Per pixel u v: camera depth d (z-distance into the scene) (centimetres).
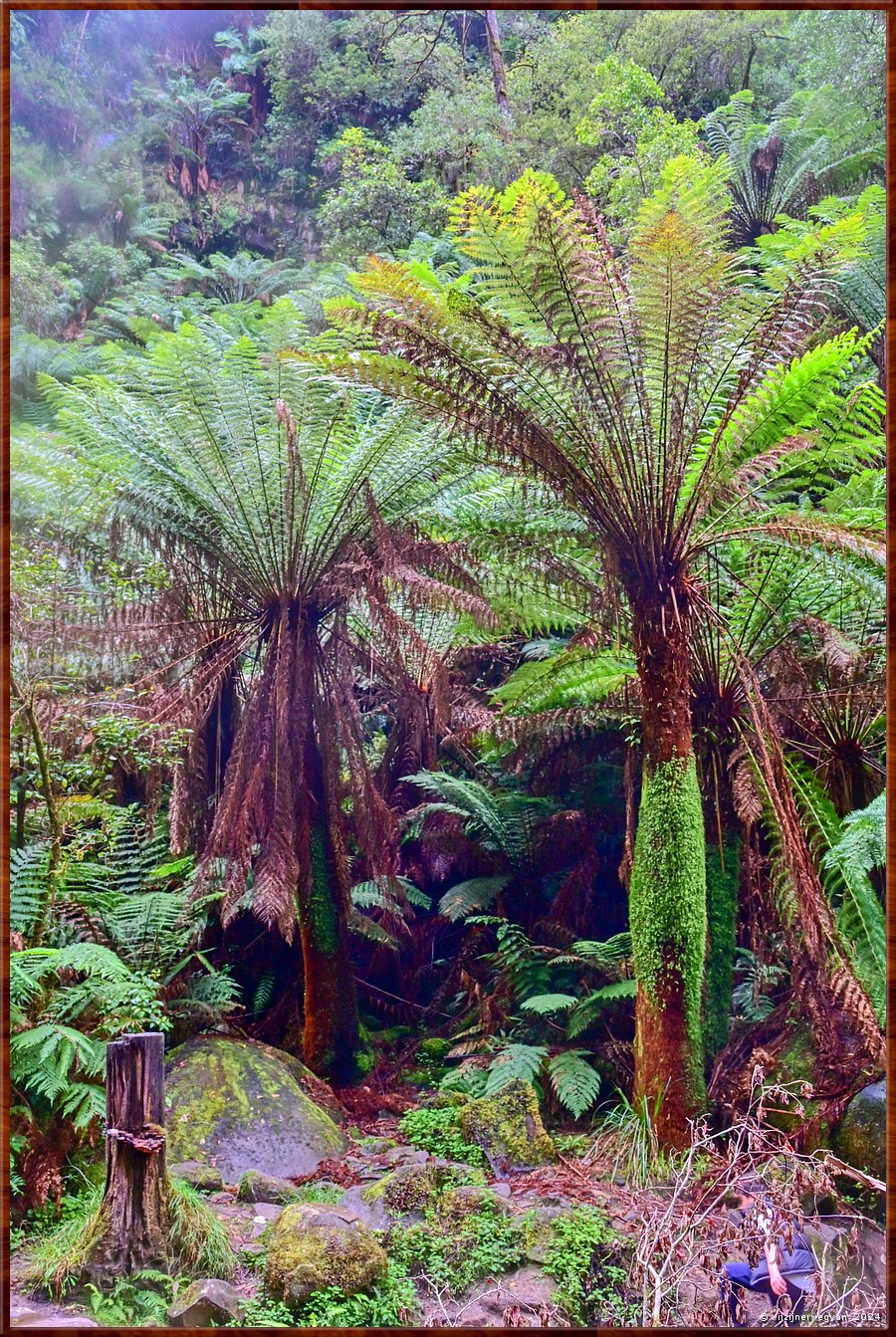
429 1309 206
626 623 314
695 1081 271
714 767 316
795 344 295
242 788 332
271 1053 312
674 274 272
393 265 286
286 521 346
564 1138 278
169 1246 211
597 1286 209
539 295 289
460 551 334
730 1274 206
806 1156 231
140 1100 217
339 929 346
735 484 292
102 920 318
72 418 349
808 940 271
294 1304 202
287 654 341
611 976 327
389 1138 290
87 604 338
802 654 323
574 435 290
